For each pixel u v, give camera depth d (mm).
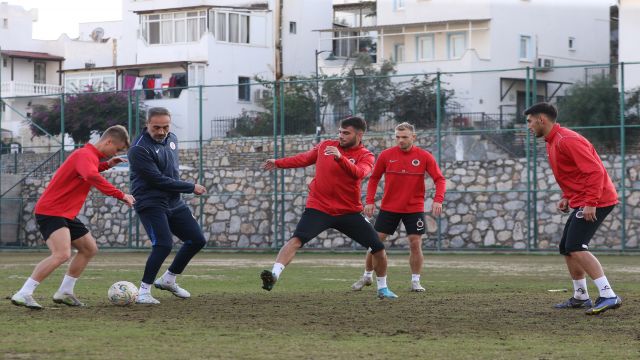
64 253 10438
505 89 39875
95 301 11523
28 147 32375
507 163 26766
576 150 9867
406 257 24312
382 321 9594
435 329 9016
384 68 49156
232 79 53594
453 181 27250
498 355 7543
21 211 32125
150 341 8211
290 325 9273
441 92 27500
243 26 54188
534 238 25594
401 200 13023
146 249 30188
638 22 41000
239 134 30062
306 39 57156
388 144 27375
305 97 28219
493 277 16281
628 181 25469
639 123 25844
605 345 8070
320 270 18578
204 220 29703
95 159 10383
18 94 61000
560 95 29062
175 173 11344
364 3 57281
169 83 53375
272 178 29109
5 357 7379
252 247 28906
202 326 9180
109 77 55844
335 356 7457
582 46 52250
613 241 25484
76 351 7668
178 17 53938
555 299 11734
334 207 11094
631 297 11930
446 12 50781
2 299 11812
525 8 50312
